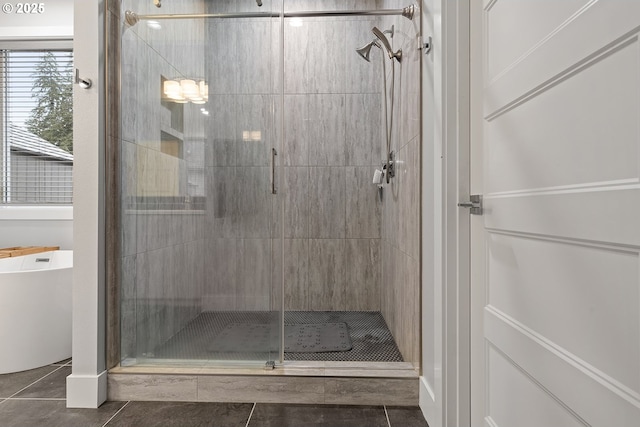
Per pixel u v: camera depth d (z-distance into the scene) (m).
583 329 0.75
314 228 2.95
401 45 2.10
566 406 0.80
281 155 1.81
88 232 1.67
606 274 0.69
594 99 0.71
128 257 1.80
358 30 2.93
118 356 1.78
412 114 1.81
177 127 1.81
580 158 0.75
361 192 2.94
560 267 0.83
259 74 1.80
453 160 1.33
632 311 0.62
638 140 0.60
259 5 1.80
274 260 1.80
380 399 1.68
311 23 2.94
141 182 1.80
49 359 2.09
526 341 0.97
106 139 1.72
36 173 2.88
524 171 0.98
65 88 2.90
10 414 1.58
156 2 1.81
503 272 1.12
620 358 0.65
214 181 1.81
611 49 0.66
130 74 1.80
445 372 1.33
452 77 1.33
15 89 2.89
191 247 1.81
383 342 2.26
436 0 1.41
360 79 2.93
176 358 1.79
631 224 0.61
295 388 1.69
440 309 1.35
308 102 2.94
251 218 1.80
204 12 1.82
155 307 1.80
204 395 1.70
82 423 1.52
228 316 1.80
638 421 0.60
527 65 0.95
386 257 2.65
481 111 1.28
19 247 2.75
